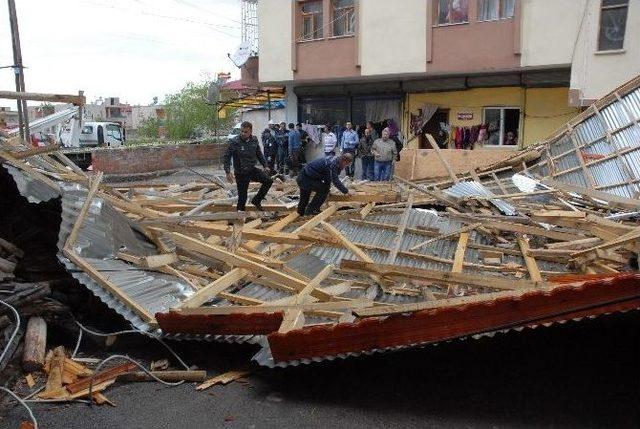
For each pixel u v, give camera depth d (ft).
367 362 15.24
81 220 18.61
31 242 19.51
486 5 50.67
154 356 15.78
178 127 116.16
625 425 12.12
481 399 13.35
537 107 52.08
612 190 29.68
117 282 16.83
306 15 62.13
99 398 13.38
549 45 47.39
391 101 60.64
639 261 18.12
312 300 16.75
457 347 15.58
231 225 25.38
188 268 20.10
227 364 15.37
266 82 66.59
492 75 53.21
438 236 24.36
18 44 40.04
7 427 12.06
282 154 59.00
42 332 14.97
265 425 12.50
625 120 32.09
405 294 18.48
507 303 12.02
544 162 35.70
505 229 23.85
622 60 44.14
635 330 15.53
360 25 57.31
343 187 28.14
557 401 13.12
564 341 15.71
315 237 22.74
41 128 58.75
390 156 47.50
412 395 13.65
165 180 58.44
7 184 21.91
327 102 65.77
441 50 53.01
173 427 12.37
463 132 56.29
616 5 43.83
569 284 12.16
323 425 12.45
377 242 24.54
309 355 13.33
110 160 62.95
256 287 18.86
